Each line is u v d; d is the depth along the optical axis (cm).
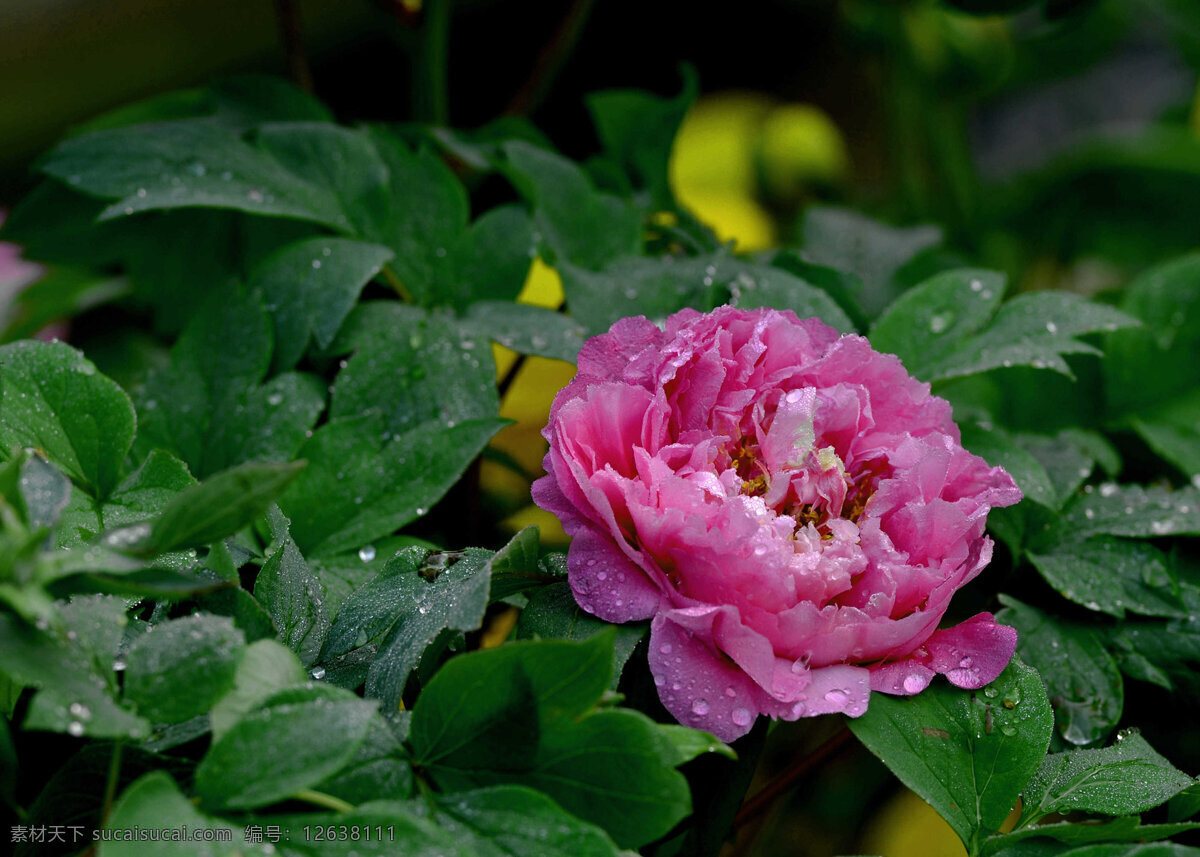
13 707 124
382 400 136
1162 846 121
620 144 163
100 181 138
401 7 154
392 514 133
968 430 138
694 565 124
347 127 147
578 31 166
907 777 124
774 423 127
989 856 124
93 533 127
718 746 121
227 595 124
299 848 117
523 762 121
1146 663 133
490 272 142
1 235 145
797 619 123
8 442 128
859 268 152
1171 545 138
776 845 147
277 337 137
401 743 122
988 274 141
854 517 128
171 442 135
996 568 138
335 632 126
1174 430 144
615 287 141
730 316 128
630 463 127
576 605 126
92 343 155
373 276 140
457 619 122
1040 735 125
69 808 121
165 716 118
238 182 139
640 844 120
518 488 151
